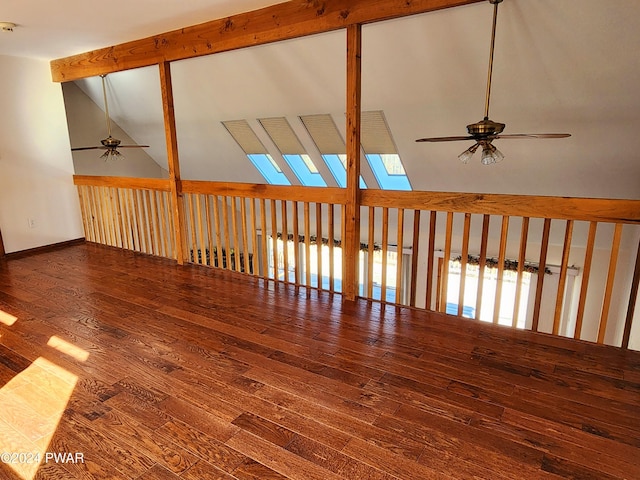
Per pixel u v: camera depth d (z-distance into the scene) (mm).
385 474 1663
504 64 3375
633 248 5438
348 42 2932
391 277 7617
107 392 2215
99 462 1736
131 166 7664
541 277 2730
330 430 1912
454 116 4227
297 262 3773
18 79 4871
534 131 4098
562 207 2535
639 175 4277
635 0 2566
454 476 1648
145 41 4055
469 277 6859
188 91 5348
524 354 2553
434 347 2652
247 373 2381
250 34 3336
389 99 4254
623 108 3502
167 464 1723
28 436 1895
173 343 2740
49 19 3416
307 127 5391
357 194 3215
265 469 1693
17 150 4941
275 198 3693
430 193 2936
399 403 2098
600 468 1678
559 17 2830
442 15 3078
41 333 2898
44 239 5293
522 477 1638
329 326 2965
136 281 3977
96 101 6641
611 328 5754
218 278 4039
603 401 2096
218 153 6949
